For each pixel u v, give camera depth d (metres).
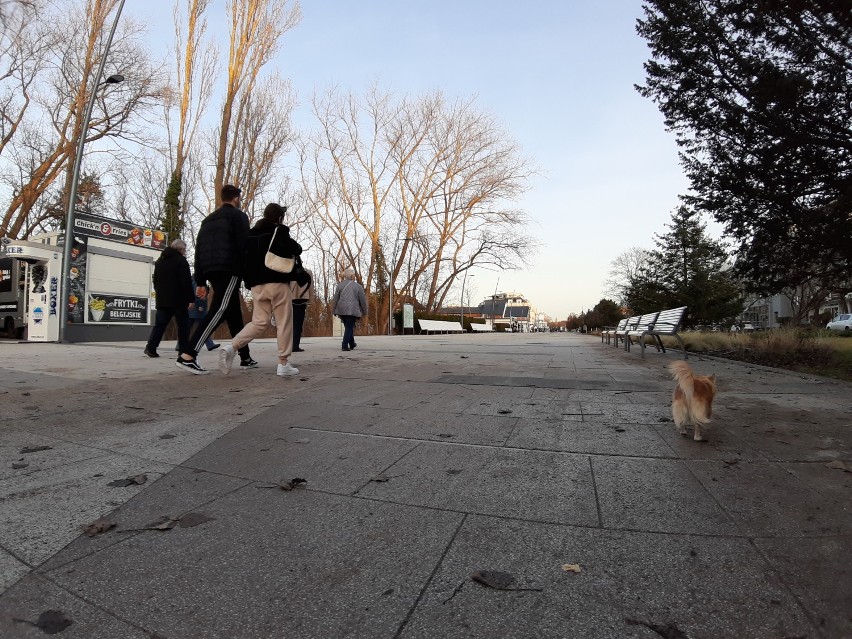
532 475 3.07
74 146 21.70
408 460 3.33
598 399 5.32
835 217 8.98
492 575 1.99
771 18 8.59
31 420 4.13
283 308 6.50
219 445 3.62
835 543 2.23
